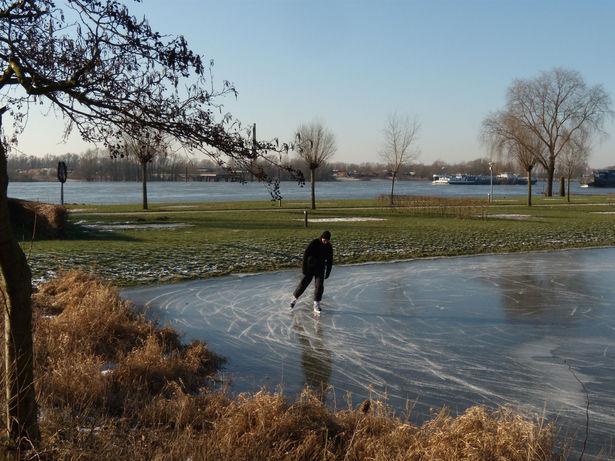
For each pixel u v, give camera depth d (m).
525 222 32.66
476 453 4.75
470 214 36.41
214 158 4.38
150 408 5.97
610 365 8.37
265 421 5.37
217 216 35.75
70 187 118.12
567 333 10.06
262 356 8.73
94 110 4.40
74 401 6.00
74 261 16.91
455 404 6.89
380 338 9.76
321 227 28.64
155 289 13.61
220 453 4.85
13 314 4.29
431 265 17.59
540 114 62.12
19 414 4.41
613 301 12.62
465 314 11.46
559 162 67.06
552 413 6.64
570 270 16.77
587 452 5.65
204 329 10.25
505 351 9.02
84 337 8.12
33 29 4.17
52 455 4.61
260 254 19.00
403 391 7.32
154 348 7.57
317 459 5.08
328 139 42.53
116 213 37.94
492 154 60.28
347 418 5.74
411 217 36.09
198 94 4.26
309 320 10.96
